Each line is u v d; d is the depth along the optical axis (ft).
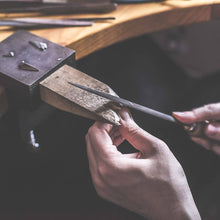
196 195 3.80
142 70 6.84
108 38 3.34
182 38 6.95
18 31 2.99
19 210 3.75
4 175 4.22
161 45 7.38
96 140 2.48
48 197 3.88
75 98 2.46
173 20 3.60
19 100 2.68
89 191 3.86
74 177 4.15
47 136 4.80
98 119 2.42
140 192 2.38
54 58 2.72
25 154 4.48
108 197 2.59
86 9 3.41
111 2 3.59
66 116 5.10
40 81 2.57
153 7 3.52
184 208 2.30
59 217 3.50
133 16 3.39
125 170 2.37
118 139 2.85
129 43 7.32
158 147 2.43
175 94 6.49
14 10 3.34
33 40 2.89
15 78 2.52
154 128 4.20
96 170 2.49
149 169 2.35
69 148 4.64
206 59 6.84
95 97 2.48
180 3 3.57
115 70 6.72
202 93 4.51
